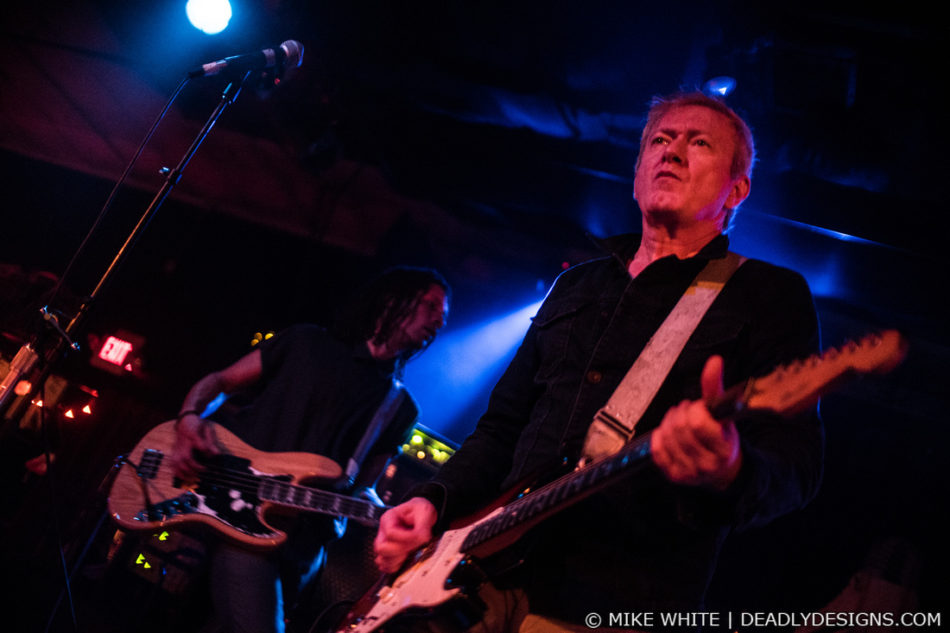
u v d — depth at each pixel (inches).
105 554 186.7
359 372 141.9
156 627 164.2
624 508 56.7
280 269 357.4
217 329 354.0
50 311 111.7
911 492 268.7
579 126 222.7
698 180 73.4
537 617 57.1
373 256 341.7
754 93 191.5
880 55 169.6
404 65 222.5
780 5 167.2
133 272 362.9
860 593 132.7
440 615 59.6
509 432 74.1
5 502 234.2
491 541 58.4
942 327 234.2
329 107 247.0
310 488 127.1
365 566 149.4
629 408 60.4
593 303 70.2
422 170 255.9
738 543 272.7
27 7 273.1
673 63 193.8
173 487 123.3
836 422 282.4
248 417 136.1
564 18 192.2
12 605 166.1
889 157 198.2
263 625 115.3
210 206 363.3
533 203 247.6
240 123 303.3
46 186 381.1
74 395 259.0
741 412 42.3
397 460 168.4
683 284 66.9
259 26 223.1
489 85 219.0
